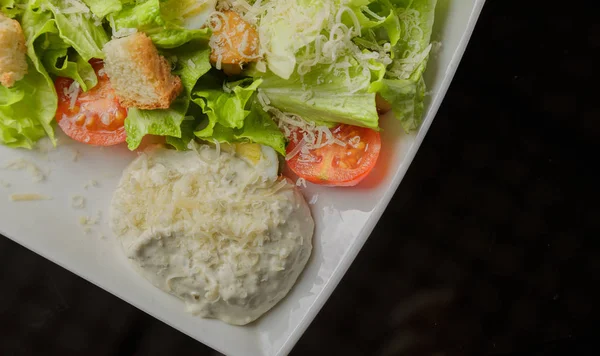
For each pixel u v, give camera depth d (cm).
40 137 28
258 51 27
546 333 34
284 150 28
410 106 27
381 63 26
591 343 33
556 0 32
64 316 33
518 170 33
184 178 28
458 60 27
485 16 32
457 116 33
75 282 33
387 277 33
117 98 28
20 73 27
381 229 33
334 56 26
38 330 33
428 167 33
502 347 34
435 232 33
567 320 34
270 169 28
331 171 28
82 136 28
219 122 27
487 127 33
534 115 33
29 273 33
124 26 26
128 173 28
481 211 33
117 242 29
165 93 26
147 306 28
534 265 33
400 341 34
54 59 27
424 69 27
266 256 28
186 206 28
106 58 26
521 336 34
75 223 28
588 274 33
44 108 28
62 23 26
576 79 33
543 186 33
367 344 34
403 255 33
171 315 29
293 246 28
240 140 28
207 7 27
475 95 33
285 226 28
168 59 27
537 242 33
